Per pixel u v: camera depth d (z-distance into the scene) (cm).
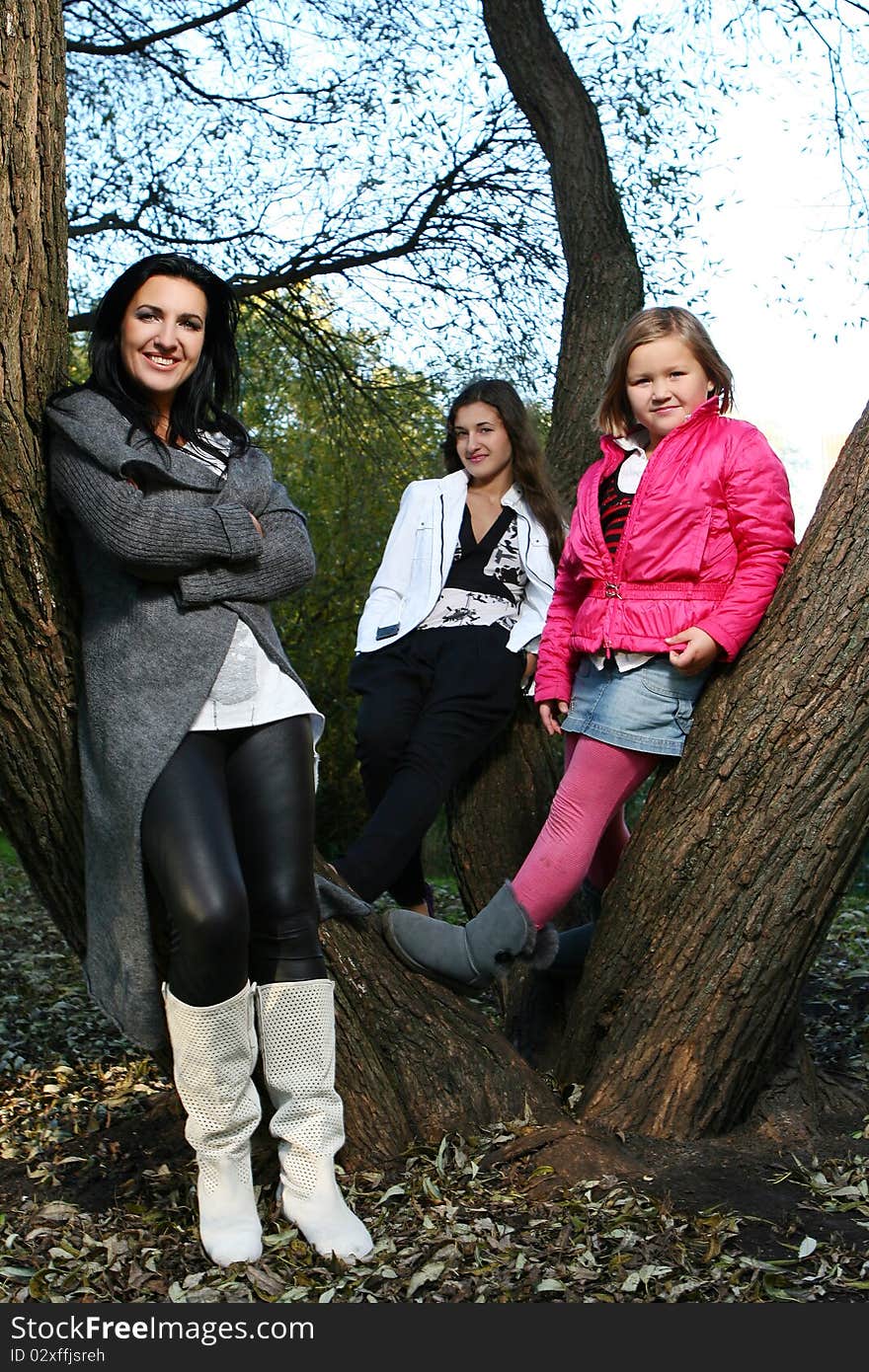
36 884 243
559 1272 208
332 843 1111
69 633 219
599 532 278
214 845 203
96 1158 276
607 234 443
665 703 269
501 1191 239
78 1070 352
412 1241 220
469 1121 264
